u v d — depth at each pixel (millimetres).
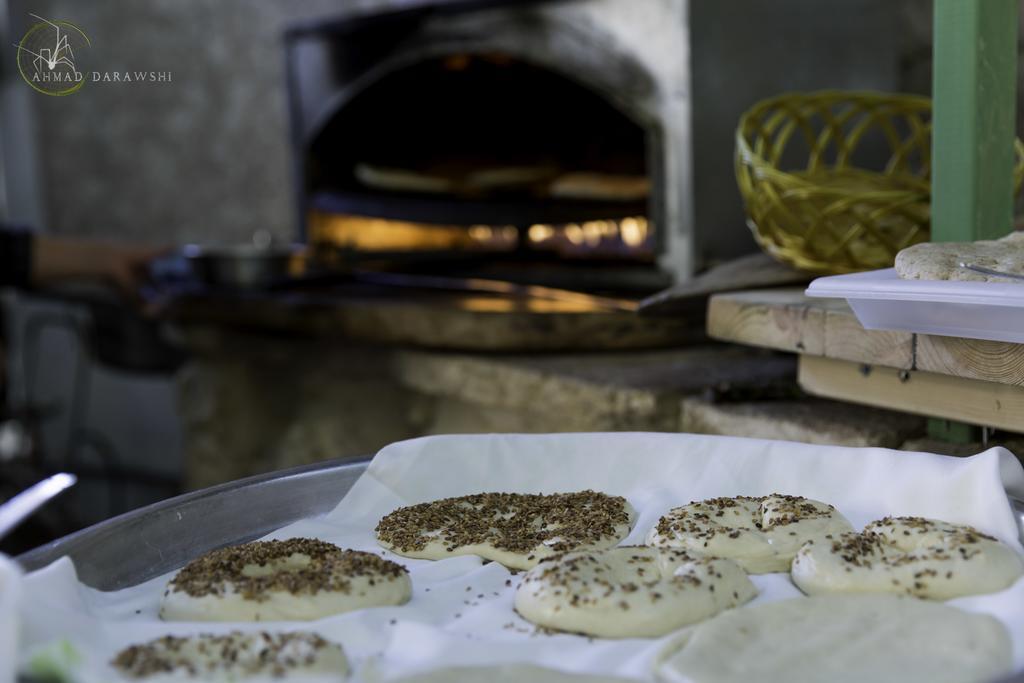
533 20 2096
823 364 1210
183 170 3516
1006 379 932
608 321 1875
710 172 1924
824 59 2049
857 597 713
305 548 837
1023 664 620
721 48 1901
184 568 802
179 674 611
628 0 1935
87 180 3658
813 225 1333
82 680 574
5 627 545
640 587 737
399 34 2371
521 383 1803
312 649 646
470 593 801
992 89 1113
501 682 604
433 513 927
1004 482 851
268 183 3355
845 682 596
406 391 2166
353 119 2717
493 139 2570
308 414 2391
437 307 1988
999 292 791
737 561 821
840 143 1694
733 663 622
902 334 1039
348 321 2094
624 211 2088
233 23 3340
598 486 1001
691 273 1929
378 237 2895
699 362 1809
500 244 2672
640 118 1961
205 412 2609
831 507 885
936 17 1114
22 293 3645
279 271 2438
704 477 972
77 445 3764
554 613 727
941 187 1135
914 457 896
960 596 728
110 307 3395
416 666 640
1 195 3807
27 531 3129
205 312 2398
